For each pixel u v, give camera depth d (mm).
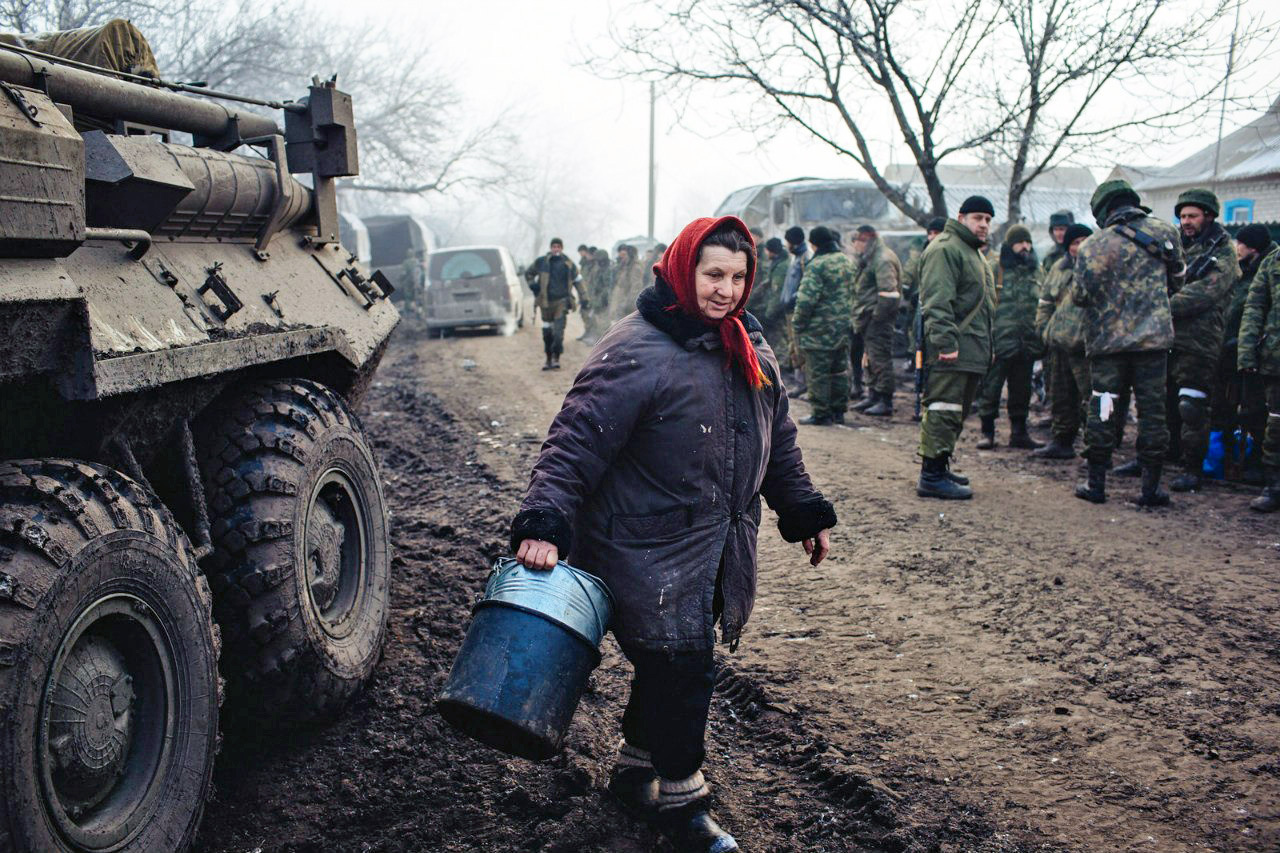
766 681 3820
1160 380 6230
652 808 2863
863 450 8305
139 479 2691
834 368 9609
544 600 2338
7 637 1971
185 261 3176
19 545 2082
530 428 9398
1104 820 2895
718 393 2484
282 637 3043
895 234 15406
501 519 5992
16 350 2154
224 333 3008
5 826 1927
